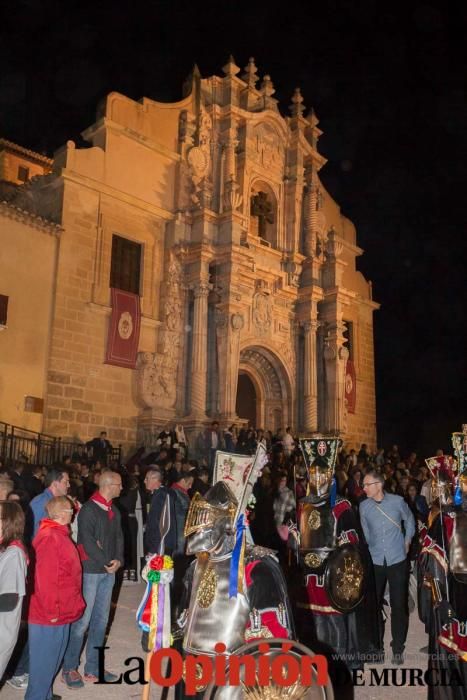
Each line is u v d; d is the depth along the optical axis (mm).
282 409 28406
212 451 20844
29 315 20344
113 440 21891
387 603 8906
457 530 4934
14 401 19547
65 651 5930
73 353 21250
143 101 24891
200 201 25547
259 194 28828
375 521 7613
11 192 27500
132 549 12273
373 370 33656
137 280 23891
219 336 24891
